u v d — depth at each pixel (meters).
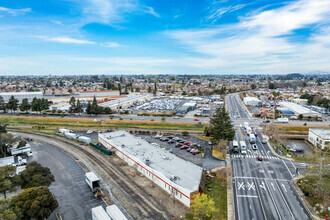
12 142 92.44
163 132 127.62
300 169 76.00
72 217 51.94
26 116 173.25
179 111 175.75
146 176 71.44
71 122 157.75
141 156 77.94
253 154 91.50
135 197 59.44
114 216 46.03
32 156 93.25
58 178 72.56
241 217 50.66
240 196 59.38
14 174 60.34
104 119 158.62
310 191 57.22
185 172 64.81
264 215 51.38
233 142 97.19
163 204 56.06
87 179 66.25
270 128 121.44
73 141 115.62
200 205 47.41
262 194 60.31
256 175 71.75
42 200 46.41
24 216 45.66
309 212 52.53
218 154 90.38
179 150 97.50
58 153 97.00
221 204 55.78
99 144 108.94
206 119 153.12
